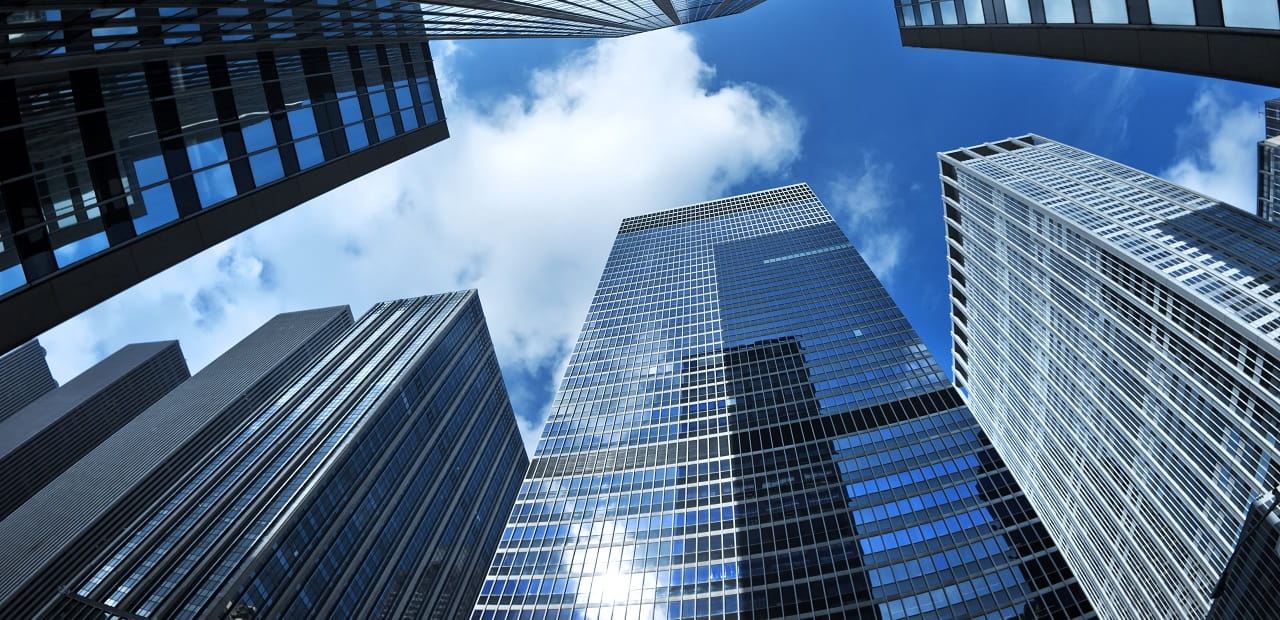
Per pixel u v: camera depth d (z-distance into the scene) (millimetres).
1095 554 152875
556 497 112062
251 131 27188
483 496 179375
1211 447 110750
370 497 129375
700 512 102188
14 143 18172
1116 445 139750
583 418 133750
